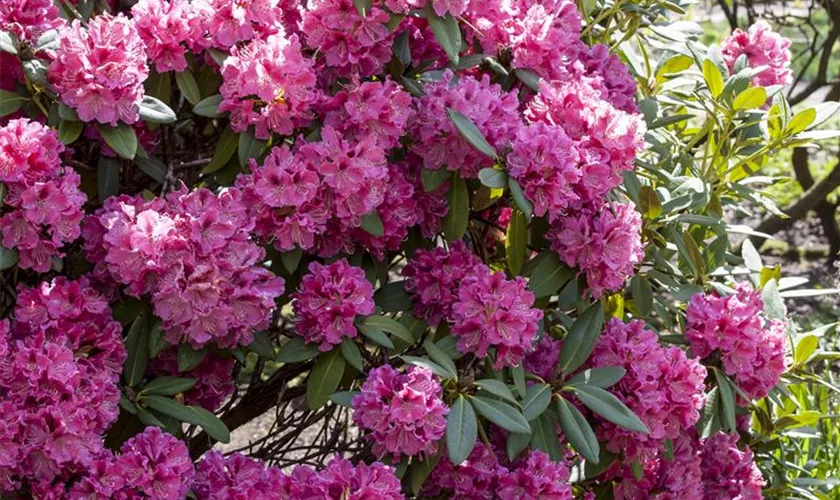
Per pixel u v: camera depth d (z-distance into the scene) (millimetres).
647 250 2516
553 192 2004
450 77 2131
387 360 2111
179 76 2141
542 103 2150
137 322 2027
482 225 2533
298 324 2029
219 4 2090
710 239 3041
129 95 1958
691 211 2621
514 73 2312
